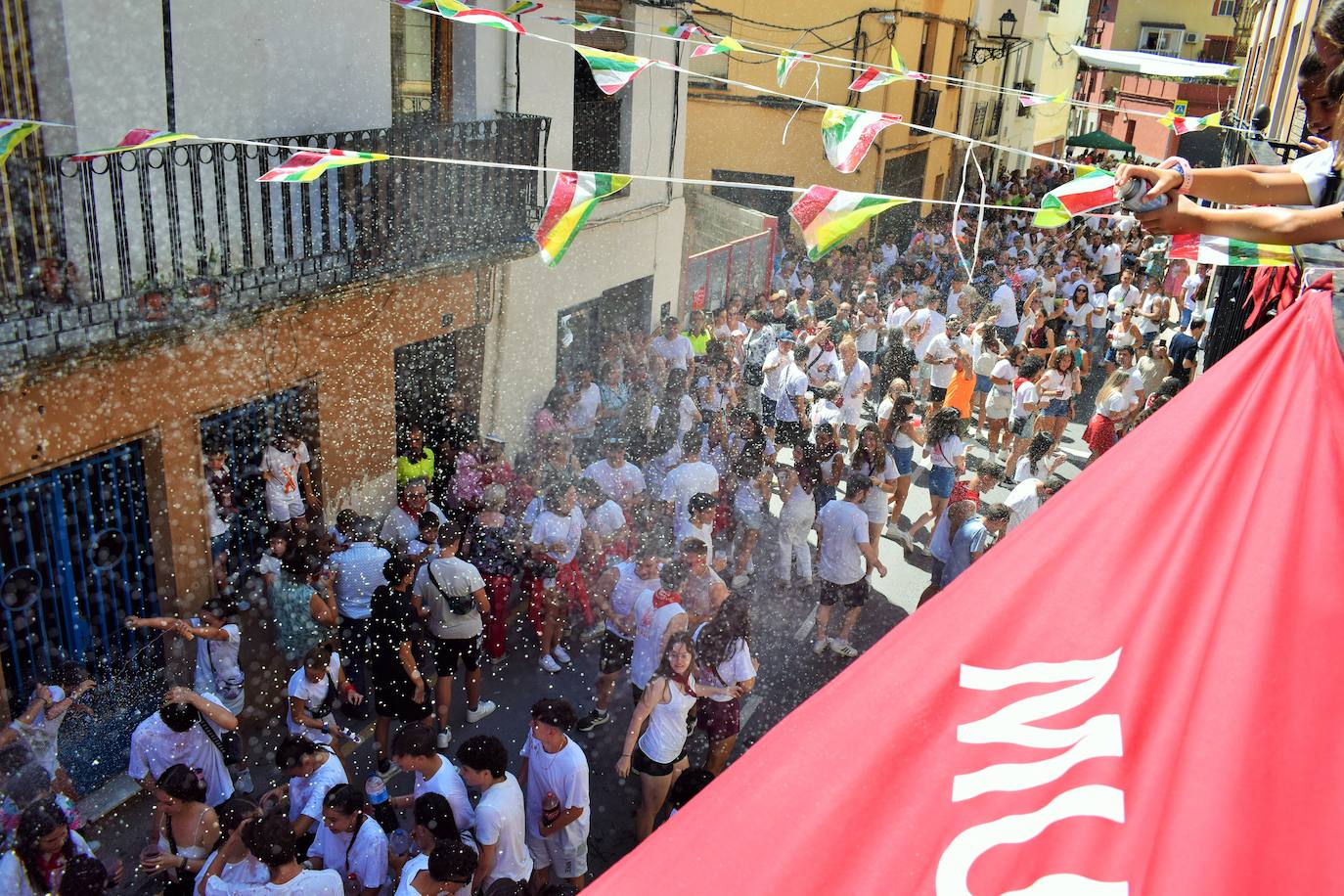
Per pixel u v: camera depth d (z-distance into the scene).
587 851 5.70
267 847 4.16
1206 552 1.63
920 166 21.23
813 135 17.53
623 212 11.73
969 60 23.02
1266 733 1.36
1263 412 1.82
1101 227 18.84
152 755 5.17
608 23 11.05
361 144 7.89
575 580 7.14
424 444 8.49
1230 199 1.79
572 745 5.06
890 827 1.44
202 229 6.82
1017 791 1.43
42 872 4.42
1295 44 9.70
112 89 6.18
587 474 7.77
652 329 12.80
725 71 16.86
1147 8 37.00
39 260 5.95
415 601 6.32
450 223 8.74
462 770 4.73
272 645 6.67
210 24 6.70
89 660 6.09
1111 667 1.52
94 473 6.16
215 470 6.89
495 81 9.33
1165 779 1.35
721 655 5.79
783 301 12.62
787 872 1.41
